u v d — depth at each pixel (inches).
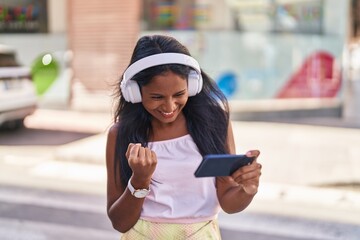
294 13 399.5
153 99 70.8
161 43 70.9
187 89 72.0
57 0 431.8
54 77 437.7
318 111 409.7
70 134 359.9
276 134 351.6
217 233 78.9
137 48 71.8
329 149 310.0
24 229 190.5
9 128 376.2
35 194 232.7
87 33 425.4
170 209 75.6
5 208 213.2
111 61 421.4
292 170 268.5
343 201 225.6
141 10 409.1
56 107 440.5
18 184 248.2
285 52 401.1
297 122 393.1
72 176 263.6
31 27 438.9
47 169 276.8
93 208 213.8
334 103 412.2
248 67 398.6
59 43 434.3
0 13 443.2
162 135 76.7
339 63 409.7
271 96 403.2
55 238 182.5
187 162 75.4
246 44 397.1
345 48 410.6
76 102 435.5
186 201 76.1
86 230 189.6
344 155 296.2
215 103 78.3
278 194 233.5
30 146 326.0
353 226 195.0
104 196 230.8
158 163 75.4
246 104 399.9
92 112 432.5
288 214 207.8
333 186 248.4
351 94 531.2
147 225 76.0
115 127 78.0
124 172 76.4
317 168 271.4
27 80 357.7
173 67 69.2
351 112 435.2
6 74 338.6
